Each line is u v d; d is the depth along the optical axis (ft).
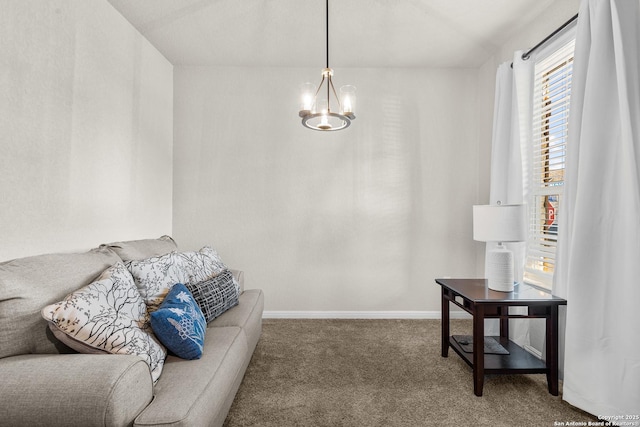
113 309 4.29
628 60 5.35
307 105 6.19
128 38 8.43
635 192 5.18
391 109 11.16
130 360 3.59
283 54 10.28
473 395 6.47
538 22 8.27
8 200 5.13
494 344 7.72
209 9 8.01
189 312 5.16
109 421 3.14
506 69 8.90
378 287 11.19
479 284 7.80
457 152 11.21
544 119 8.04
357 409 5.98
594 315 5.80
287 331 9.88
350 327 10.25
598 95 5.76
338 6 7.96
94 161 7.09
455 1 7.77
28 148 5.47
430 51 10.11
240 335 6.11
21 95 5.33
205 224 11.04
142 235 9.07
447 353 8.13
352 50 10.05
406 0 7.74
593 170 5.80
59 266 4.56
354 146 11.13
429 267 11.22
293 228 11.13
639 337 5.16
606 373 5.59
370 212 11.15
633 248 5.21
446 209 11.21
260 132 11.08
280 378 7.06
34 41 5.56
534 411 5.95
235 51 10.09
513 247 8.34
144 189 9.18
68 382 3.23
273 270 11.14
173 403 3.69
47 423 3.13
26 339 3.82
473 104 11.21
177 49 9.92
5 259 5.09
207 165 11.03
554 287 6.81
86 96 6.84
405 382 6.93
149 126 9.45
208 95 11.02
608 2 5.65
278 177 11.09
